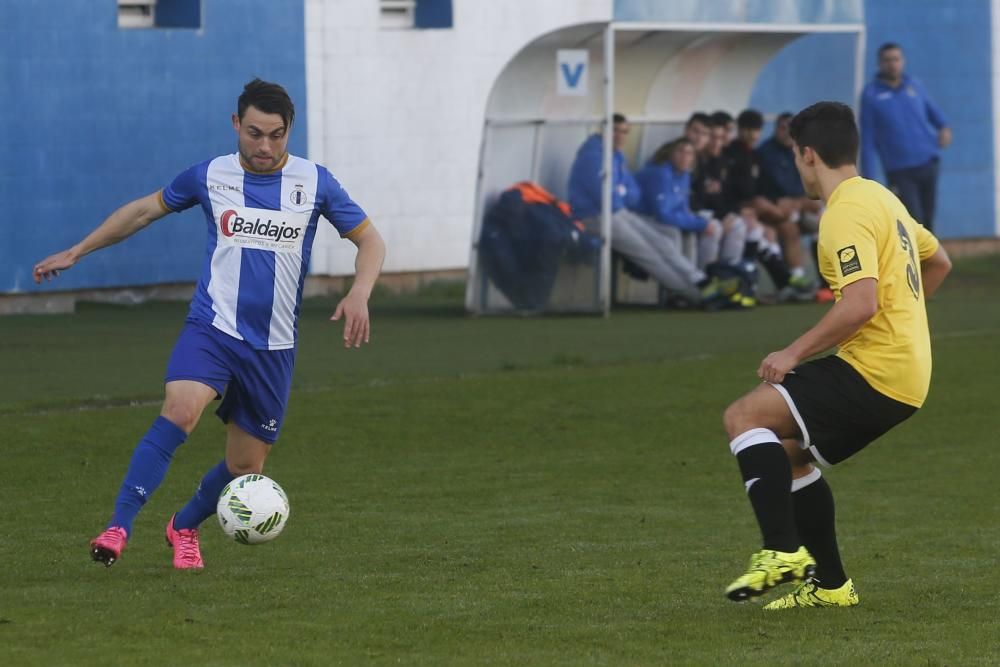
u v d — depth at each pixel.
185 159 58.22
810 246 63.81
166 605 19.12
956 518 25.86
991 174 77.50
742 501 27.47
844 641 17.44
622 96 59.91
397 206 63.81
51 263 21.02
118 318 53.62
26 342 46.94
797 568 17.83
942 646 17.17
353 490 28.23
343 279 62.66
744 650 16.95
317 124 61.69
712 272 57.59
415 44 63.75
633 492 28.27
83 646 16.84
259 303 20.91
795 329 51.44
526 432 34.22
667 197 57.09
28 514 25.61
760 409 18.55
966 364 43.41
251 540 20.91
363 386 39.19
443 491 28.16
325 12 61.53
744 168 60.25
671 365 42.78
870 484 29.14
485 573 21.44
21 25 53.81
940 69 75.88
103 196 56.12
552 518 25.81
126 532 20.11
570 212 55.38
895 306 18.50
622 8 54.97
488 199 55.38
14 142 53.84
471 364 43.16
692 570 21.72
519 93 54.97
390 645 17.11
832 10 59.16
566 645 17.17
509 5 66.00
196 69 58.31
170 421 20.69
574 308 55.53
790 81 64.12
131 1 57.97
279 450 31.84
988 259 75.06
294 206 20.98
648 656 16.67
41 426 33.16
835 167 18.98
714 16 56.59
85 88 55.47
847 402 18.47
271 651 16.73
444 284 65.19
